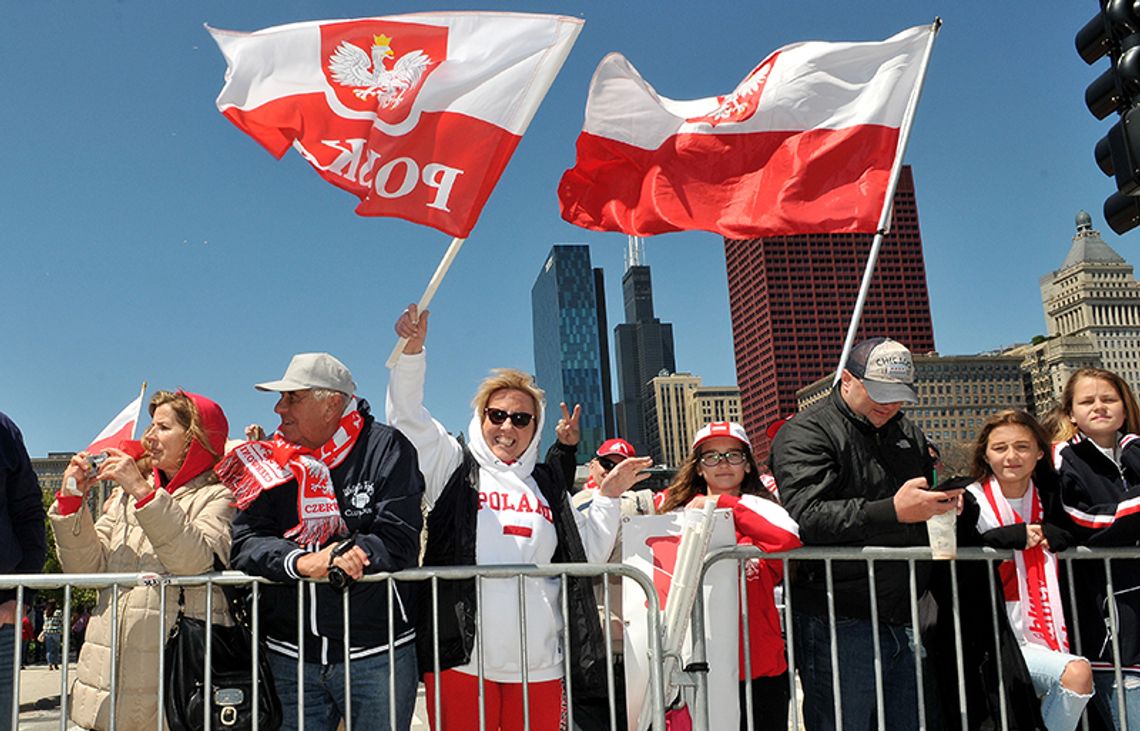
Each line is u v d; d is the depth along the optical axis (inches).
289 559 148.9
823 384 6530.5
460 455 173.0
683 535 159.8
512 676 161.5
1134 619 163.6
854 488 166.7
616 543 206.5
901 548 162.7
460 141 183.0
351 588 152.9
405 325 168.4
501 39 185.9
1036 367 6250.0
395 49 185.5
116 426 210.5
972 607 165.9
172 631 159.3
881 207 220.2
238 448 160.1
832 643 161.3
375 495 156.9
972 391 6141.7
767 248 7386.8
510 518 165.8
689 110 235.6
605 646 164.7
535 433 174.6
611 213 235.1
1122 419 172.6
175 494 171.5
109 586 155.4
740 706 176.1
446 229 179.2
